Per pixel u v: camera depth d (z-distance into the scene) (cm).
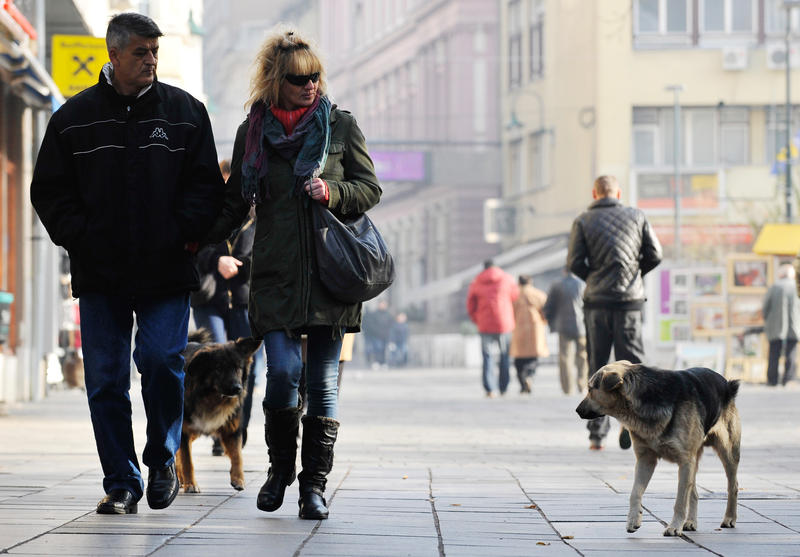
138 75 802
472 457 1351
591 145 5916
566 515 878
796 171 5709
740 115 5906
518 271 6138
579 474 1166
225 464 1209
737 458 852
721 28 5903
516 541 755
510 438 1631
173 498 830
